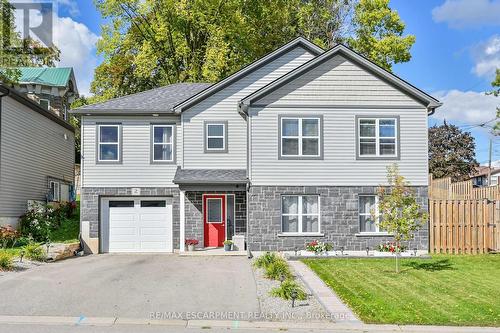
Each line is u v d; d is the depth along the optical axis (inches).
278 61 835.4
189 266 637.3
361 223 745.6
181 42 1315.2
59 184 1105.4
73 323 378.0
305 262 665.6
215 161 808.3
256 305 432.5
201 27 1309.1
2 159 805.9
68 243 776.9
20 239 777.6
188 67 1326.3
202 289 493.7
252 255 730.8
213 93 818.8
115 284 516.1
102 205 818.8
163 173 820.6
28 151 921.5
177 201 820.0
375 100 749.3
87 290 485.4
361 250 735.7
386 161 745.6
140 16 1323.8
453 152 1850.4
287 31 1473.9
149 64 1278.3
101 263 669.3
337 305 431.8
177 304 435.2
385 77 748.6
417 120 749.9
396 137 747.4
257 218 735.7
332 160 744.3
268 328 370.6
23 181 894.4
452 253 724.7
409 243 731.4
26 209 901.2
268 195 738.2
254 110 745.6
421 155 746.8
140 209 821.2
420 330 366.0
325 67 751.7
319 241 735.7
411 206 577.6
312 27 1494.8
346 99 749.3
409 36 1375.5
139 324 376.8
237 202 812.0
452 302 440.8
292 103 746.2
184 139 809.5
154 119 826.8
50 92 1332.4
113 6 1272.1
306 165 743.1
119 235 816.9
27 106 912.9
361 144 748.0
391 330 366.3
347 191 742.5
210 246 808.9
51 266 634.8
